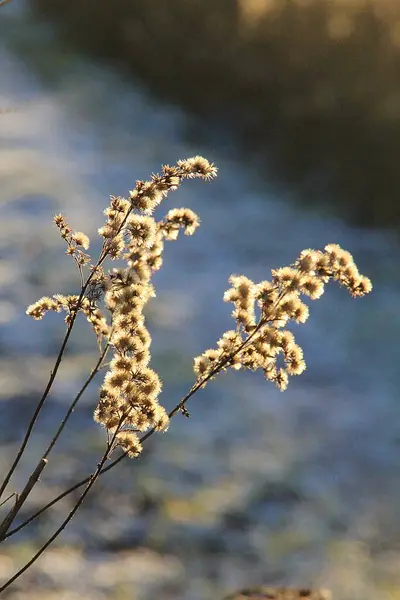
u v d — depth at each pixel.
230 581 6.14
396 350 10.73
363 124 18.14
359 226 15.90
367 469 7.98
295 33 23.64
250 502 7.21
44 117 24.98
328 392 9.64
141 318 2.80
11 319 11.15
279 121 20.88
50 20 39.62
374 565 6.43
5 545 6.32
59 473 7.43
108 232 2.78
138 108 25.88
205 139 22.53
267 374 2.97
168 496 7.21
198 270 13.75
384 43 21.03
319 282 2.89
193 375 9.86
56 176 19.17
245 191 18.20
